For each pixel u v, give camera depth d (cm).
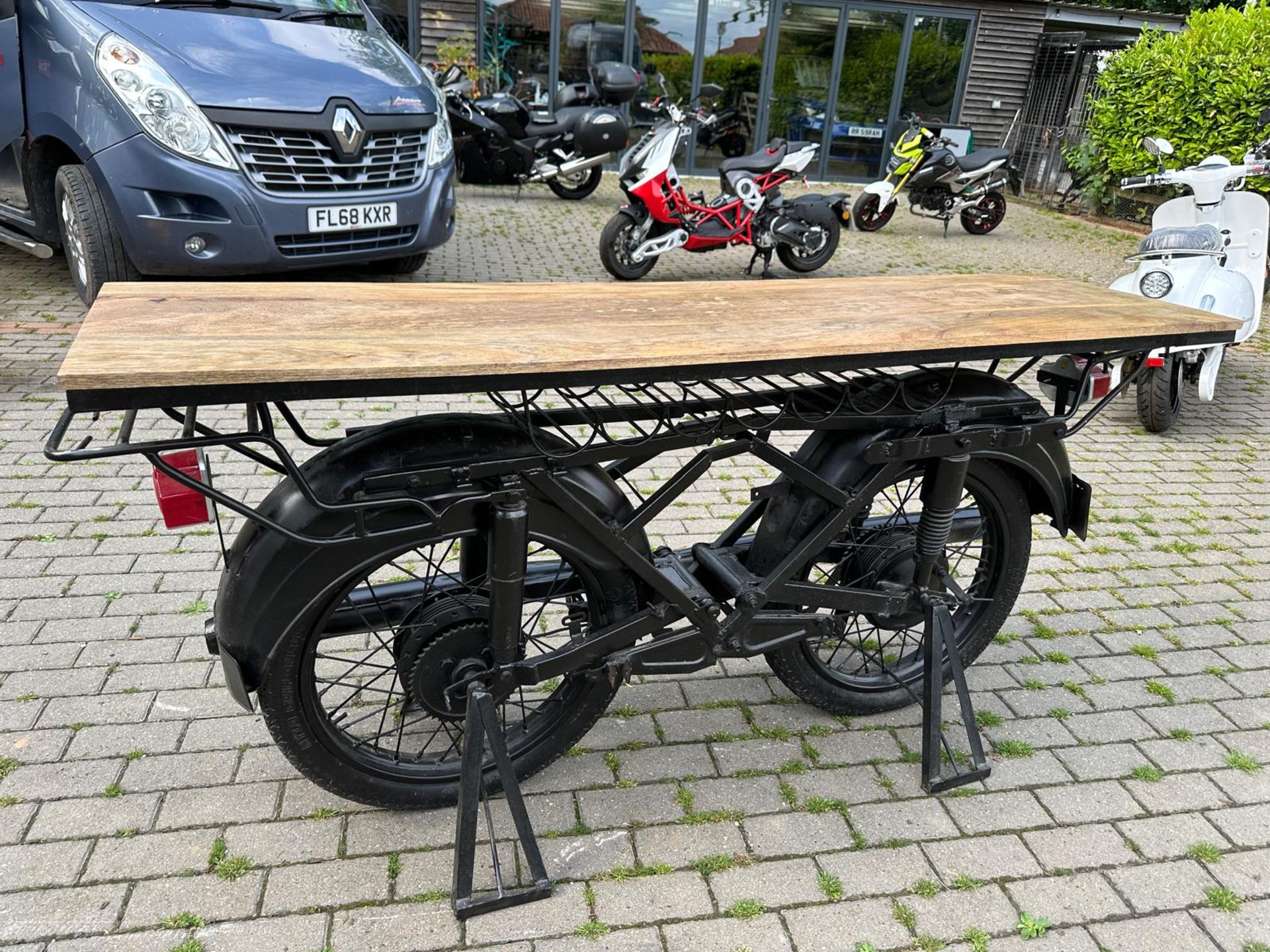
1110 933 202
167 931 192
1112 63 1105
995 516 258
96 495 368
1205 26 995
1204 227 465
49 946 186
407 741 253
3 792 224
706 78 1276
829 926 200
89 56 476
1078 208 1234
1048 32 1562
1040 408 237
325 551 184
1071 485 254
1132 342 208
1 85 518
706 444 209
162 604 300
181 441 154
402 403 478
